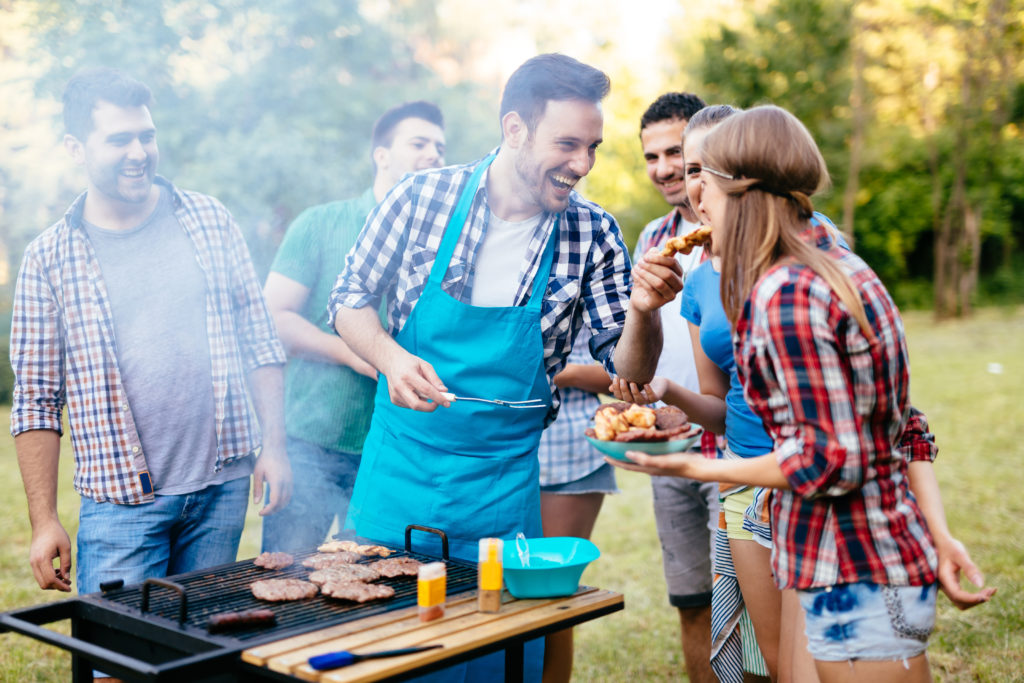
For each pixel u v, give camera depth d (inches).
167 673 60.5
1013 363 406.0
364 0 387.2
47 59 294.0
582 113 84.7
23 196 301.1
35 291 95.1
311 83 354.0
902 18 555.8
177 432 97.6
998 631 138.9
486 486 91.7
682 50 513.3
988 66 567.8
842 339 61.8
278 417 107.9
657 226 123.6
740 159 65.6
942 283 589.6
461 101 395.9
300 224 124.8
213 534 101.0
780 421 64.4
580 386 117.2
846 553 64.6
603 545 197.5
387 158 127.4
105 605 74.8
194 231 101.7
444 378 92.9
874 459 64.1
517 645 74.2
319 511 125.0
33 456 94.3
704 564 117.7
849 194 548.7
